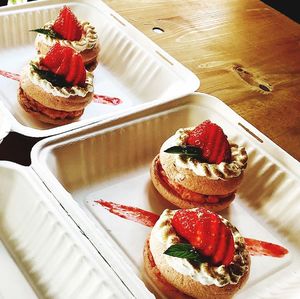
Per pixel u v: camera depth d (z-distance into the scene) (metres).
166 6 0.39
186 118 0.29
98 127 0.25
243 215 0.26
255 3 0.42
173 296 0.22
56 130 0.25
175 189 0.25
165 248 0.21
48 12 0.35
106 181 0.26
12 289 0.20
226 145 0.25
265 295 0.23
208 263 0.21
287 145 0.28
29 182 0.21
